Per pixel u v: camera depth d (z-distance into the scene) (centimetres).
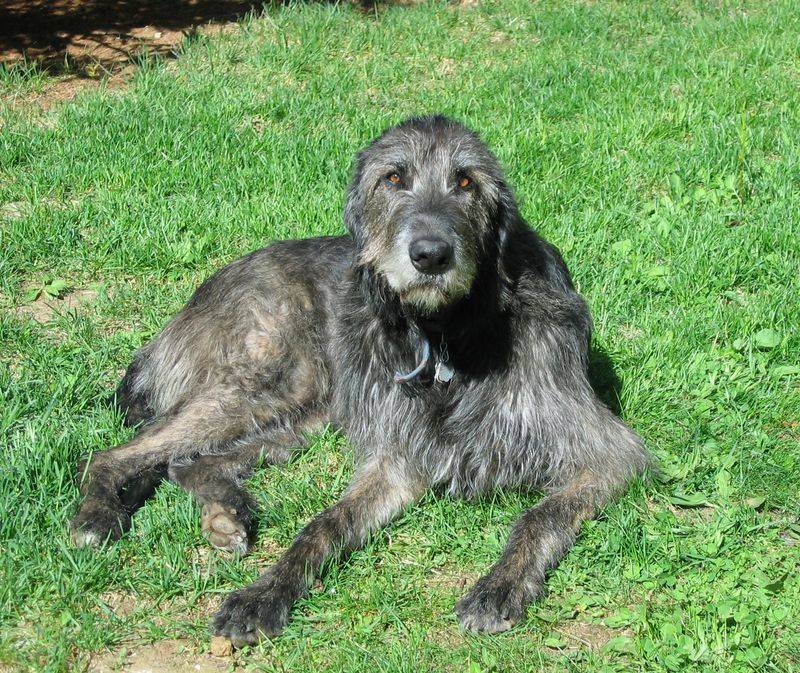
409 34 447
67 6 472
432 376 243
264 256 267
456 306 238
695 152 332
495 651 219
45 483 239
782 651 218
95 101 366
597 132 348
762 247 298
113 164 327
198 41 430
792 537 235
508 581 226
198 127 349
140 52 423
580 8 480
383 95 390
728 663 216
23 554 228
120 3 479
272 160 331
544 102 373
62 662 215
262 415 255
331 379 260
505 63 423
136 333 277
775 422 255
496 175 239
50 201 318
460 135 239
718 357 270
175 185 323
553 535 233
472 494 247
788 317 277
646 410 259
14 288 289
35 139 338
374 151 241
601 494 240
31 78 393
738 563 230
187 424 250
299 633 222
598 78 396
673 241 301
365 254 239
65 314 282
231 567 230
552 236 302
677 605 225
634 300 285
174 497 243
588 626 223
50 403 255
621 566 231
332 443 255
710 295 287
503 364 241
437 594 228
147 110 359
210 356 259
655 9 477
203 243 300
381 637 222
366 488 243
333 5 473
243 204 314
